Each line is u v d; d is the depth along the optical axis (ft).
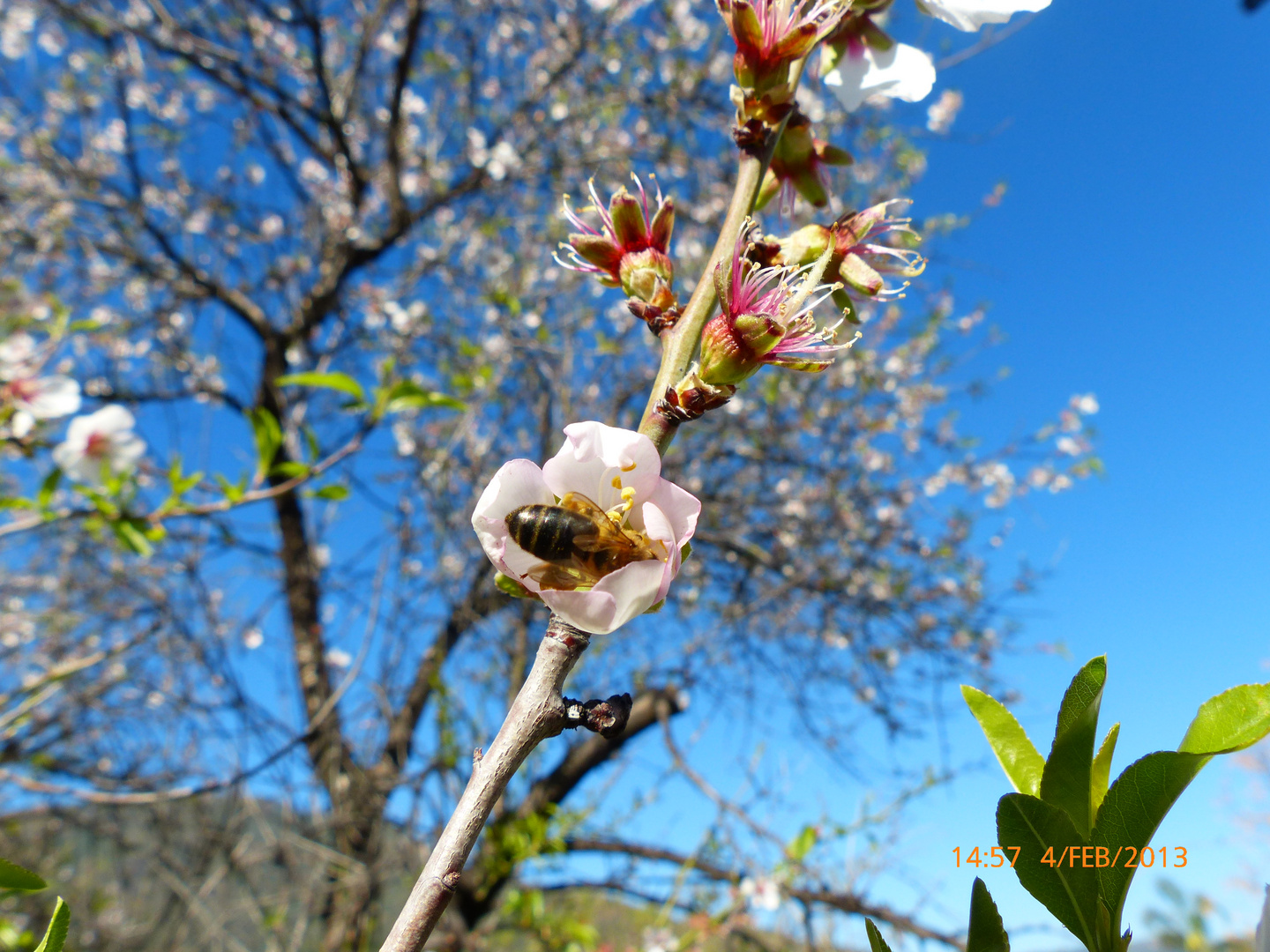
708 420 20.01
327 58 21.83
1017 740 2.36
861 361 20.11
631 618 2.19
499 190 19.63
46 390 8.62
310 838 14.44
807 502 21.40
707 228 20.25
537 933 14.62
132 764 17.02
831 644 21.54
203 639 15.87
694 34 20.54
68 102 20.27
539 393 19.20
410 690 16.69
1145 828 1.98
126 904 18.72
